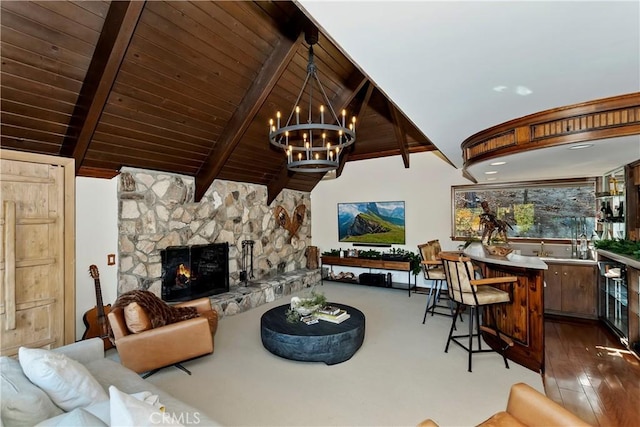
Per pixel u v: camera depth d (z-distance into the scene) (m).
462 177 5.91
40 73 2.66
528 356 3.11
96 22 2.56
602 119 2.39
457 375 2.98
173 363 2.98
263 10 3.13
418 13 1.36
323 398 2.63
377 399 2.61
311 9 1.33
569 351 3.47
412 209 6.39
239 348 3.62
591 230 4.85
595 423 2.28
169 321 3.27
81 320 3.61
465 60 1.78
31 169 3.02
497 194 5.58
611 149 2.76
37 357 1.69
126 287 4.03
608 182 4.58
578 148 2.72
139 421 1.13
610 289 4.07
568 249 5.00
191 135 4.13
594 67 1.87
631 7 1.30
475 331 4.04
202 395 2.69
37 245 3.04
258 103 3.96
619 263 3.77
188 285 4.76
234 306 4.86
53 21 2.43
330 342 3.19
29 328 2.97
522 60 1.79
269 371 3.09
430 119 2.82
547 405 1.52
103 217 3.86
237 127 4.21
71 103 3.00
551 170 4.17
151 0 2.61
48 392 1.61
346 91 4.63
